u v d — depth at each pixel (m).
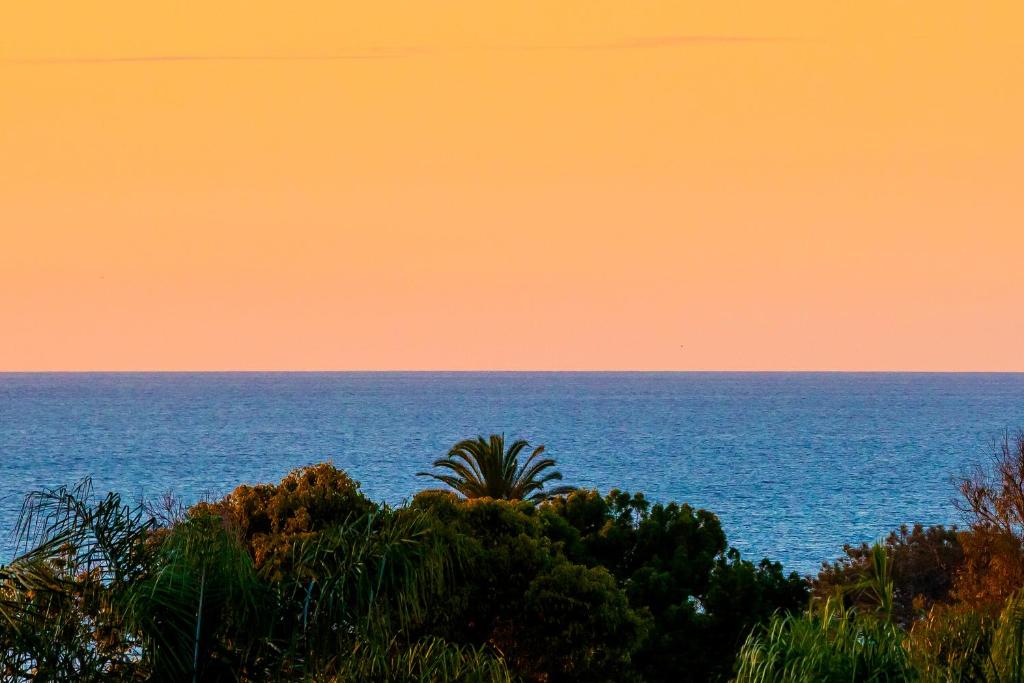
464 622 86.81
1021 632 51.47
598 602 90.75
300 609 46.12
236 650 45.25
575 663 89.44
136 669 43.91
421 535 49.31
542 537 96.75
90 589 44.34
